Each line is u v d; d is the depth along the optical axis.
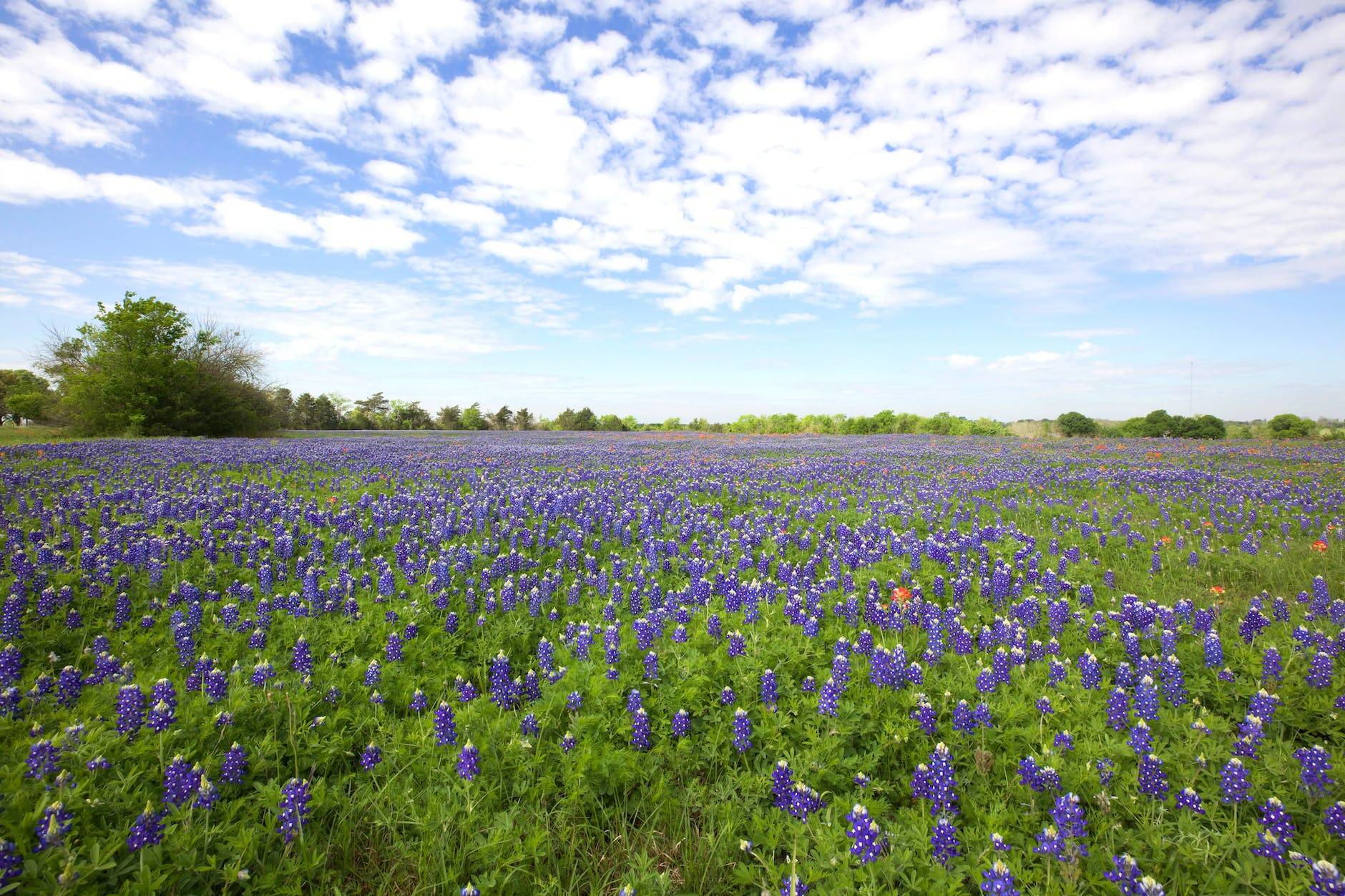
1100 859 3.54
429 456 23.28
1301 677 5.64
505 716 4.98
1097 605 8.17
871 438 43.66
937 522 12.92
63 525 10.19
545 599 7.83
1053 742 4.54
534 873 3.66
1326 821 3.64
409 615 6.98
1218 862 3.60
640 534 11.29
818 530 12.34
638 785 4.47
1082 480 18.75
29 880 3.14
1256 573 9.35
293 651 5.56
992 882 3.16
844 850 3.66
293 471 18.41
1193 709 5.30
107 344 39.16
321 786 4.02
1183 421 45.25
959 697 5.38
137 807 3.81
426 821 3.82
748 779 4.33
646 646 6.32
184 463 19.00
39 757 3.73
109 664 5.30
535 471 19.09
